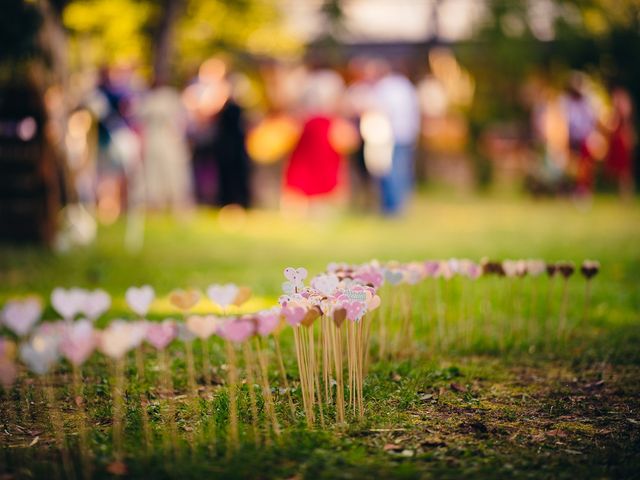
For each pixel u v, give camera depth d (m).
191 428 4.33
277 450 3.93
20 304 3.72
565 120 19.38
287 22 23.09
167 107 15.38
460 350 6.04
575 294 7.92
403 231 14.09
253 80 22.36
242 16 21.75
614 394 5.05
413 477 3.67
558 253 10.84
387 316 6.72
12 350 3.52
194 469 3.72
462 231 13.95
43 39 11.95
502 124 23.53
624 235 13.04
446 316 6.58
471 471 3.75
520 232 13.65
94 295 4.14
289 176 16.36
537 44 22.70
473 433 4.30
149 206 17.03
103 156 14.38
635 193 21.92
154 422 4.45
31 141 12.23
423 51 24.06
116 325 3.76
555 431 4.36
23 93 12.16
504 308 7.17
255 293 8.32
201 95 17.50
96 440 4.16
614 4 22.83
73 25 18.56
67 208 12.47
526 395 5.00
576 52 21.91
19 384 5.24
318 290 4.48
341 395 4.32
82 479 3.70
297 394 4.83
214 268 10.05
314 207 16.31
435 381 5.26
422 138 23.75
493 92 23.66
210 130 18.45
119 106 14.27
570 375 5.45
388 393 4.92
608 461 3.91
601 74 22.38
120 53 20.50
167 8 17.14
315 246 12.16
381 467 3.79
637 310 7.41
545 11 23.06
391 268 5.46
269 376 5.23
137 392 5.01
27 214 12.27
